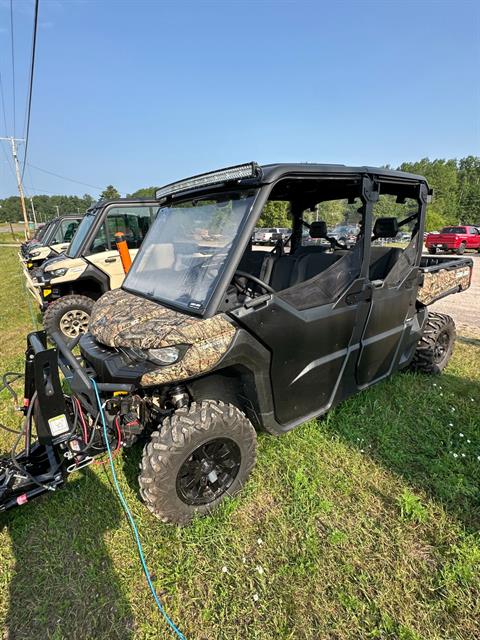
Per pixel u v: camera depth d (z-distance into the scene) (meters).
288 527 2.26
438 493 2.49
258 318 2.24
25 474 2.12
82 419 2.20
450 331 4.29
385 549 2.11
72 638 1.75
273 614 1.80
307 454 2.86
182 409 2.23
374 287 2.93
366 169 2.68
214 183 2.41
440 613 1.79
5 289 11.04
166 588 1.95
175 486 2.16
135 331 2.14
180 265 2.60
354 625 1.74
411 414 3.41
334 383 2.88
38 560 2.14
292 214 3.93
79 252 6.20
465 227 21.02
